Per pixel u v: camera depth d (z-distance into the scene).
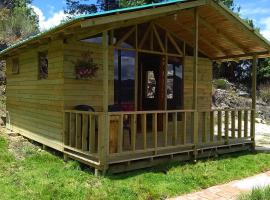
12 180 6.64
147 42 9.98
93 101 8.81
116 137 7.46
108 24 6.97
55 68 8.70
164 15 8.37
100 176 6.87
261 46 10.08
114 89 9.16
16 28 26.20
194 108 8.70
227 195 6.37
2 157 8.30
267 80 30.84
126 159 7.23
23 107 11.19
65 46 8.31
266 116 22.58
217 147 9.30
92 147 7.28
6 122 13.29
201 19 9.41
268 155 9.80
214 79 29.36
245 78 31.31
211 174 7.46
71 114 8.05
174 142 8.27
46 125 9.37
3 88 18.62
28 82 10.69
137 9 7.05
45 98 9.38
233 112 9.86
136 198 5.91
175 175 7.20
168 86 10.70
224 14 8.89
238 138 10.02
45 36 8.12
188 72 11.25
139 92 10.20
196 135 8.69
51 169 7.44
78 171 7.27
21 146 9.97
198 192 6.50
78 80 8.55
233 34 9.95
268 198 5.71
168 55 10.59
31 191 6.01
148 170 7.51
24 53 11.02
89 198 5.78
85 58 8.63
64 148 8.31
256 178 7.61
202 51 11.72
